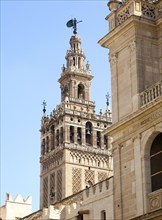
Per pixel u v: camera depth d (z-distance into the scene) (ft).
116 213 140.26
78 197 173.27
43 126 544.62
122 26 146.00
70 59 547.08
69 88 533.96
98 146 518.37
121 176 140.56
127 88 143.43
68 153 502.38
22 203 232.12
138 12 144.56
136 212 132.67
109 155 518.37
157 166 132.16
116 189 141.90
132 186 135.74
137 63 140.77
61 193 490.90
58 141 516.32
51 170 517.14
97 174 508.12
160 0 145.28
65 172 493.36
